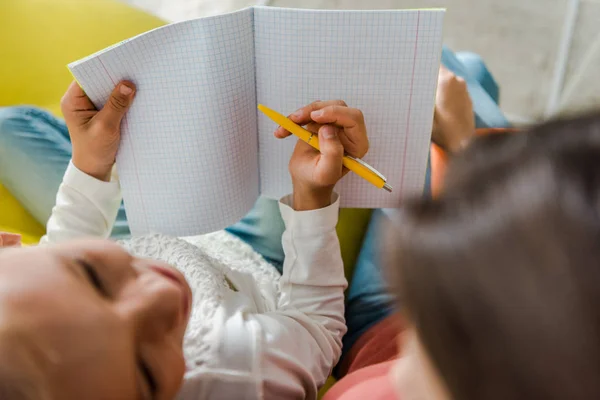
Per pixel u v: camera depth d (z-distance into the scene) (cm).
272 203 90
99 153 68
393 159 71
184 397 52
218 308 60
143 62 62
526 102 144
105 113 64
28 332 36
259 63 67
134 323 40
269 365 56
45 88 99
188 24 61
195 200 71
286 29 65
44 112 90
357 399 49
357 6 156
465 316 22
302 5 157
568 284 20
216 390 53
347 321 84
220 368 54
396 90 67
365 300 82
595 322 19
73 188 72
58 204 74
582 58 147
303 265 70
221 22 61
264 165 76
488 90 118
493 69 148
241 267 80
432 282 23
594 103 31
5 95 97
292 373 58
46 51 100
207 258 72
